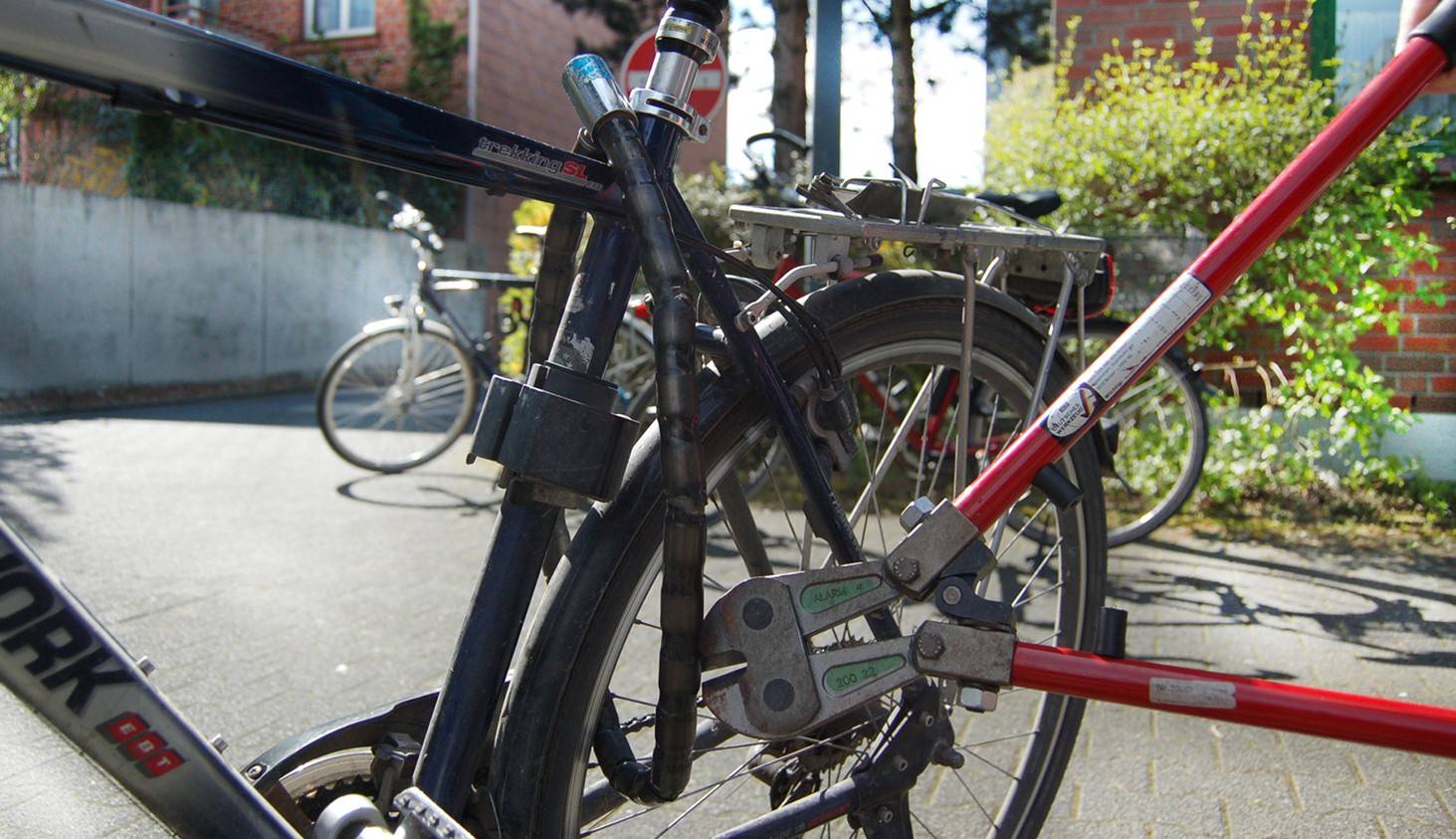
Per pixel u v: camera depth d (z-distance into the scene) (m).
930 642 1.34
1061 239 1.67
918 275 1.66
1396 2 5.95
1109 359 1.39
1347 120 1.39
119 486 5.82
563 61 17.59
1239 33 6.18
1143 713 3.13
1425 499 5.48
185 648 3.42
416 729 1.51
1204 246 5.57
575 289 1.37
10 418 8.45
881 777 1.55
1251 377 5.92
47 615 1.07
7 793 2.42
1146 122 5.76
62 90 11.23
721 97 6.08
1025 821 1.88
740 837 1.50
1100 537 1.84
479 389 6.40
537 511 1.35
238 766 2.62
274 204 13.02
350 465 6.55
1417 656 3.53
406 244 13.55
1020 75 6.73
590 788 1.53
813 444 1.48
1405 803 2.58
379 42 15.83
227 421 8.67
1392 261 5.66
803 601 1.36
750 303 1.60
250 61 1.14
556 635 1.35
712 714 1.36
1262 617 3.91
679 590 1.23
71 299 9.88
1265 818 2.51
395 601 3.96
